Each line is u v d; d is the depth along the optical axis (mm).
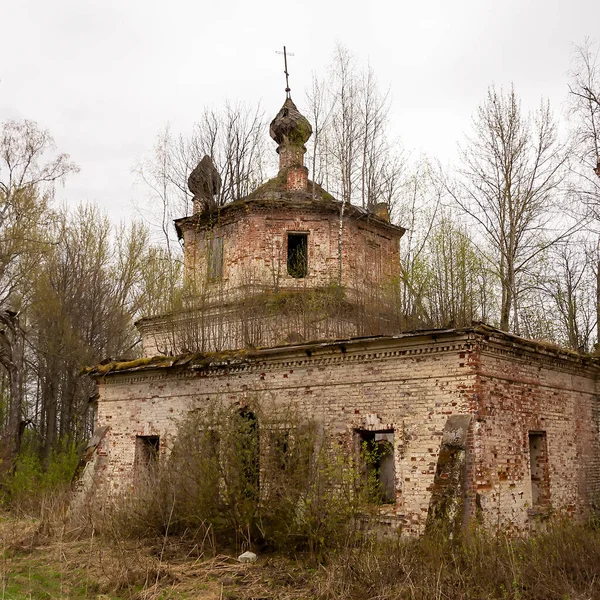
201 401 16766
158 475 14625
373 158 26281
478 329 12523
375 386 13891
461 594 9195
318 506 12117
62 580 11141
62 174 32062
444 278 20594
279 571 11359
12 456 26094
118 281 36250
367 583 9922
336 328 19922
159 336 21641
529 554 10836
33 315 35500
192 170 26594
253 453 13383
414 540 11906
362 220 22844
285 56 25281
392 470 15969
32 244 30625
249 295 20375
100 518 14664
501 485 12953
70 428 33500
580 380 16438
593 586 9422
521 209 24641
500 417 13250
